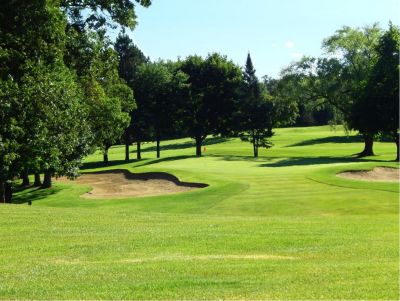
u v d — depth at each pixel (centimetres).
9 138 2461
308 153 7388
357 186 2900
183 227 1609
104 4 3425
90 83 3809
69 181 4950
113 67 3828
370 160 5562
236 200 2645
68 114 2775
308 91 7012
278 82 7169
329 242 1321
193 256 1167
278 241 1338
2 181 2620
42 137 2555
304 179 3209
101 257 1175
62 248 1281
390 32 5947
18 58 2672
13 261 1140
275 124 7450
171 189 3556
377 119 5825
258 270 1004
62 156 2934
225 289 860
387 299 782
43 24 2722
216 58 8006
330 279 915
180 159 6481
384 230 1525
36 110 2569
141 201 2917
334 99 6856
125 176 4712
